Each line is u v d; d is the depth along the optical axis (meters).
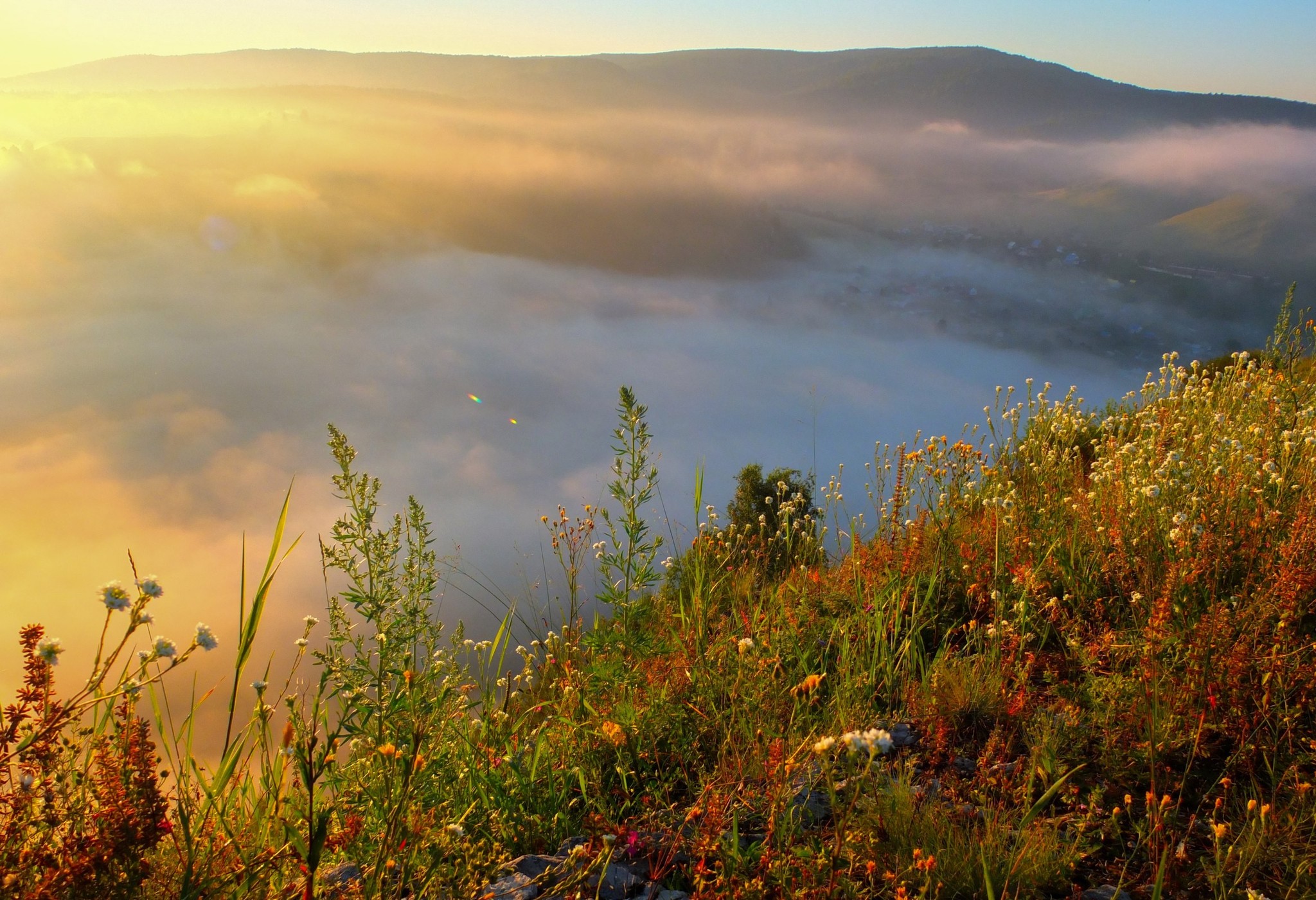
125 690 2.15
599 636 4.30
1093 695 3.65
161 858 2.56
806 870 2.68
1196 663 3.47
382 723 3.08
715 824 2.93
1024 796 3.09
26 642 2.12
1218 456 5.38
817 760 3.42
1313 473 4.89
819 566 5.95
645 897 2.79
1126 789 3.18
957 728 3.71
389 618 3.45
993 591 4.56
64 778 2.32
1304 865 2.54
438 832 2.77
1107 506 5.09
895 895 2.62
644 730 3.95
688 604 5.22
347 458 3.53
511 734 4.16
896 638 4.82
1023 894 2.65
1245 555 4.23
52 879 2.16
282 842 2.88
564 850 3.18
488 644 4.30
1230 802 3.05
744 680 3.97
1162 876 2.51
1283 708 3.28
